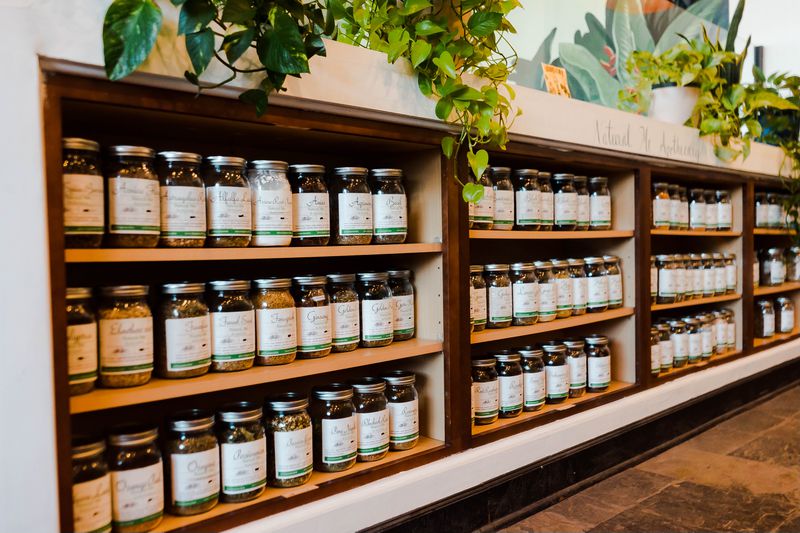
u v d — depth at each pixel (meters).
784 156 3.62
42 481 1.14
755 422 3.15
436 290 1.96
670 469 2.52
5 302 1.10
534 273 2.34
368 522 1.63
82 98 1.21
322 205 1.73
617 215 2.75
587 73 3.35
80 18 1.17
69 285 1.62
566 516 2.10
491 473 1.97
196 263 1.85
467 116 1.82
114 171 1.37
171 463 1.44
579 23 3.31
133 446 1.36
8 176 1.10
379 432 1.79
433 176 1.95
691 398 2.91
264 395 1.95
